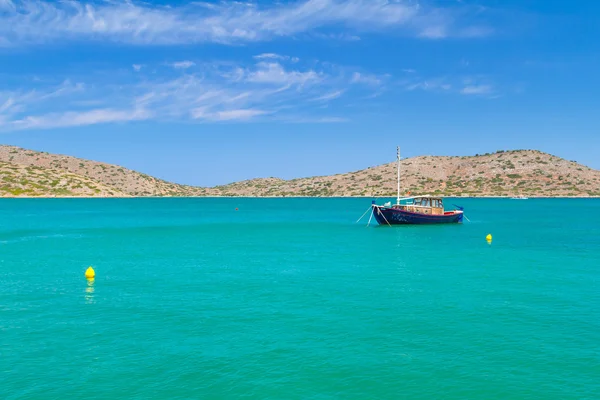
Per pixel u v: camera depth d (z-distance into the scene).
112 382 20.03
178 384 19.83
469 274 42.56
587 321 27.84
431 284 38.12
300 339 24.88
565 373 20.81
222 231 91.19
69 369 21.30
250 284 38.41
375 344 24.12
